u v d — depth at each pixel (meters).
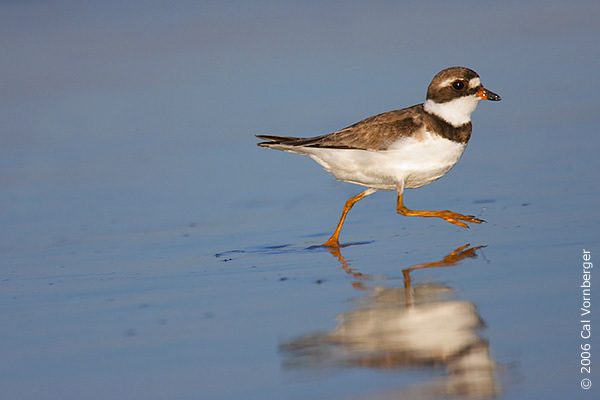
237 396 7.28
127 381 7.80
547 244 11.30
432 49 28.22
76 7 37.97
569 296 9.16
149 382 7.74
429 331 8.47
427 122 12.28
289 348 8.32
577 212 12.92
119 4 38.66
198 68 28.97
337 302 9.63
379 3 37.00
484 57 26.47
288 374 7.68
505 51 26.98
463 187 15.55
